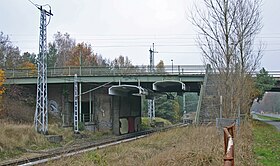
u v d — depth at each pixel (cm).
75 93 4950
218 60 2234
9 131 3244
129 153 2009
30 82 5197
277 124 5184
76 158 1806
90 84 5381
